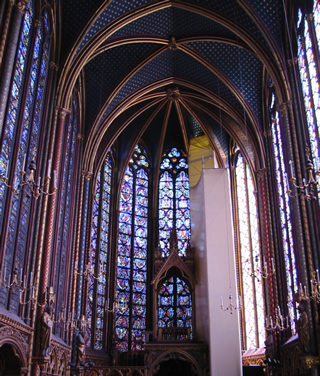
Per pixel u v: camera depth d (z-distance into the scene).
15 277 13.58
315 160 17.70
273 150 24.02
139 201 31.64
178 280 27.50
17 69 14.70
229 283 22.72
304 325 16.77
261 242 24.64
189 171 30.52
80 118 24.66
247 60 24.16
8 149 13.98
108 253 28.72
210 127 30.06
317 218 17.31
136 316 28.56
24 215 15.79
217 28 23.25
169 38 24.38
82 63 20.78
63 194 21.08
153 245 30.64
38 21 16.77
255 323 25.88
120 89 25.58
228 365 21.28
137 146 32.53
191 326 26.45
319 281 15.97
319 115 17.34
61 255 20.42
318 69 17.44
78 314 22.25
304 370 17.86
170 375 25.59
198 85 27.11
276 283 22.38
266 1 20.31
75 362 21.02
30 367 15.40
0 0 13.45
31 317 15.68
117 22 21.47
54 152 18.95
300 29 19.58
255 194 26.05
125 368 23.11
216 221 24.03
